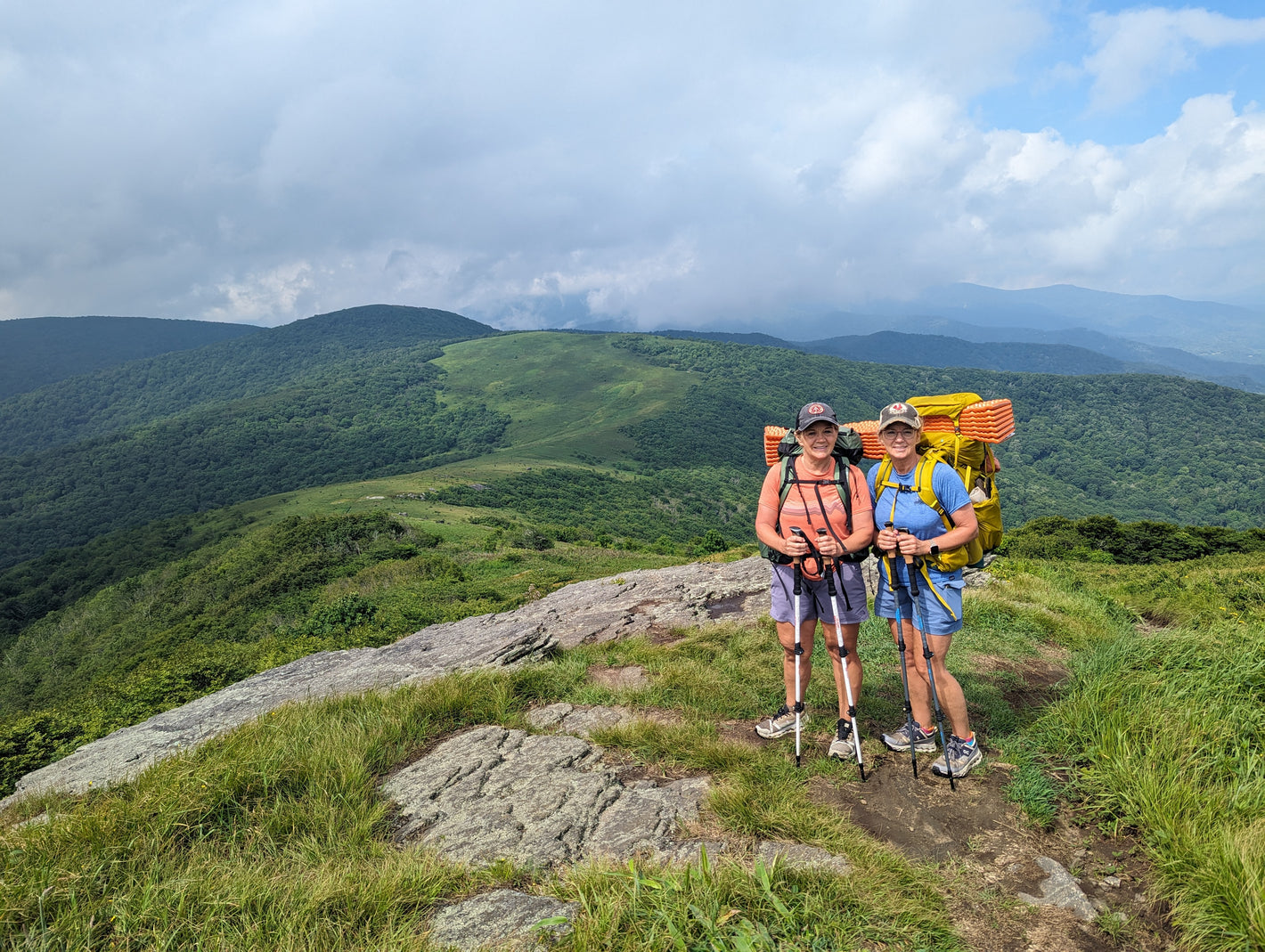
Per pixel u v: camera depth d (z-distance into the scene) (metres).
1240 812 2.94
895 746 3.97
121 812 3.43
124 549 113.88
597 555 58.84
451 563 50.56
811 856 2.94
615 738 4.34
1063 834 3.20
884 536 3.71
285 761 3.93
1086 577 14.15
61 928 2.57
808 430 3.77
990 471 4.02
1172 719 3.66
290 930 2.46
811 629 4.14
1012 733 4.18
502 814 3.48
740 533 156.62
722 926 2.34
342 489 141.00
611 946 2.30
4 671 75.75
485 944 2.40
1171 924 2.60
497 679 5.45
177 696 17.39
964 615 7.02
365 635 23.77
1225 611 8.45
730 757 3.91
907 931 2.52
